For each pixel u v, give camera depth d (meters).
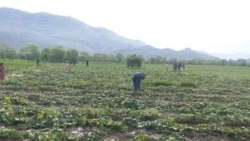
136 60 89.94
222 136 17.25
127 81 45.38
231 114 22.11
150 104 25.72
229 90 38.75
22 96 27.45
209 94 35.00
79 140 15.22
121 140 15.86
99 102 25.50
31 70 64.12
